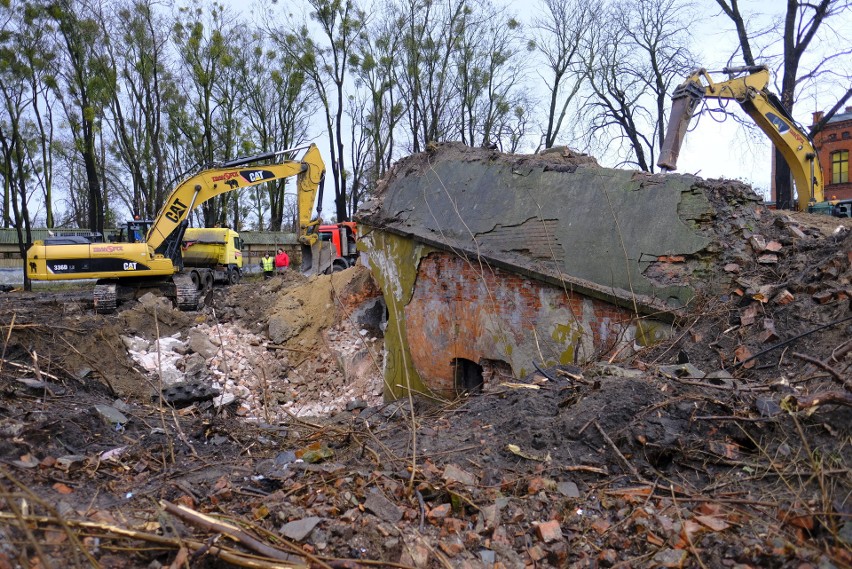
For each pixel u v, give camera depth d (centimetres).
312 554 343
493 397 576
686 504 380
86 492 400
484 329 857
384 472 430
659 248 713
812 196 1323
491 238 851
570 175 820
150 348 1221
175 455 489
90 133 2819
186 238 2344
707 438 438
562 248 782
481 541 363
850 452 380
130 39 2886
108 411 551
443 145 1020
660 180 750
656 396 487
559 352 773
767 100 1291
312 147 1883
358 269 1380
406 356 988
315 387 1214
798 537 331
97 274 1623
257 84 3459
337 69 2930
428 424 543
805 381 490
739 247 696
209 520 352
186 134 3334
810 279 622
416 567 335
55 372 667
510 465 443
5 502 347
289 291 1508
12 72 2623
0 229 3148
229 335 1363
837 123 3103
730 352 595
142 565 321
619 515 379
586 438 456
